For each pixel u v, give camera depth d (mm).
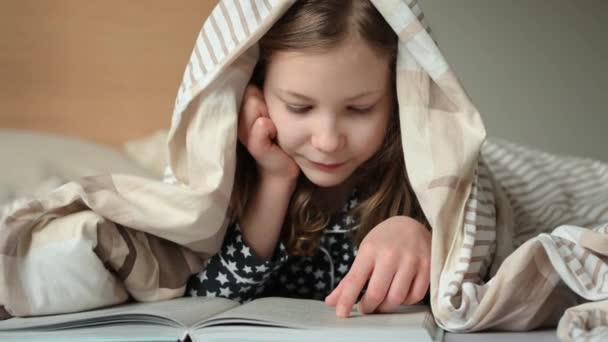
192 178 847
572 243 649
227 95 838
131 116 1865
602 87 1856
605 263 637
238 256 894
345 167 839
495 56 1872
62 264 741
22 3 1801
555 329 674
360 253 727
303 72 783
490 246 777
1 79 1790
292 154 866
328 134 793
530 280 641
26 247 752
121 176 811
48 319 707
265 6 803
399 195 920
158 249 832
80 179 792
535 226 1076
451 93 774
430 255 741
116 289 790
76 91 1837
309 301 788
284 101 823
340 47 773
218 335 616
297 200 931
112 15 1853
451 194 736
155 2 1873
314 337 594
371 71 791
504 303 636
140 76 1869
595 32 1852
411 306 750
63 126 1828
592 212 1082
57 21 1821
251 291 910
